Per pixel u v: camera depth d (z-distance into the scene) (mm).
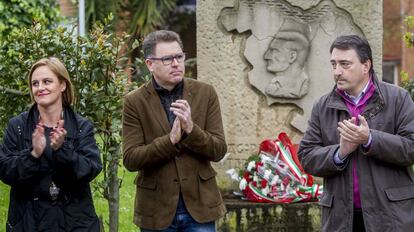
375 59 8234
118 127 7332
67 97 5699
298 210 7879
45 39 7461
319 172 5715
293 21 8258
